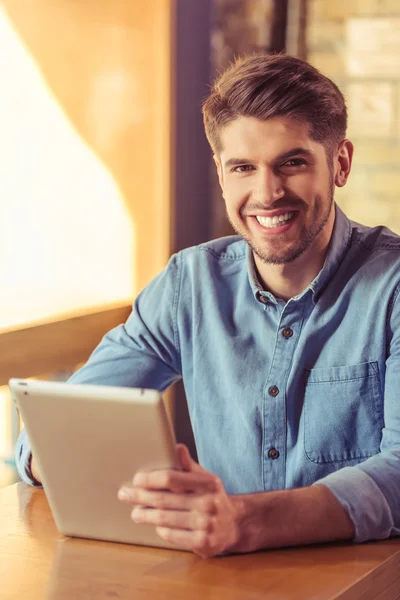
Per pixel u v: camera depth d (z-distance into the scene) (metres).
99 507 1.70
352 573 1.59
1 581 1.57
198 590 1.52
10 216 3.79
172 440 1.57
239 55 3.76
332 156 2.07
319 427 2.07
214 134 2.06
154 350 2.28
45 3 3.69
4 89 3.72
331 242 2.10
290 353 2.10
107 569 1.61
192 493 1.61
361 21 3.67
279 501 1.69
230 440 2.16
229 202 2.07
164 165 3.78
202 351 2.21
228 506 1.62
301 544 1.71
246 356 2.14
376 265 2.10
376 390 2.05
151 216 3.83
